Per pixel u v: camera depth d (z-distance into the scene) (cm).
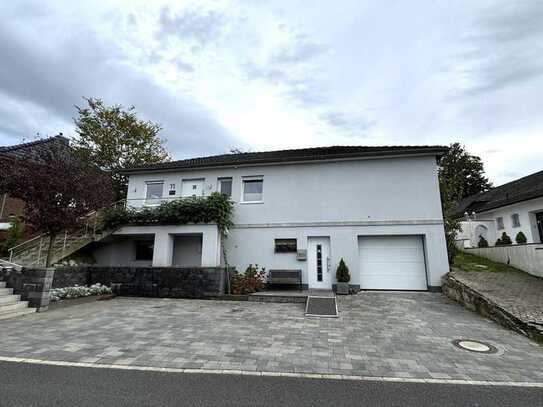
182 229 1264
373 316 821
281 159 1307
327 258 1243
